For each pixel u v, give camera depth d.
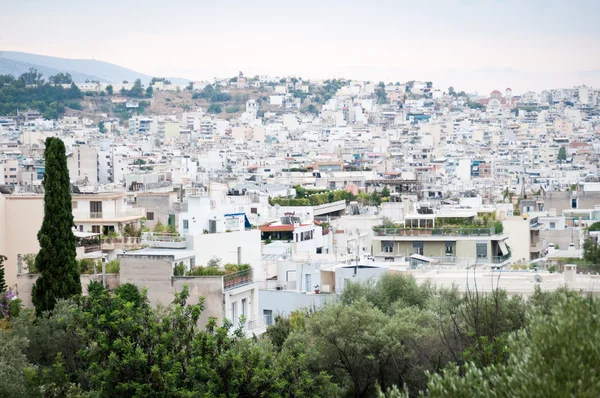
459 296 102.69
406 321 93.44
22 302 103.88
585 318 58.47
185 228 143.38
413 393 86.44
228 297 98.75
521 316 84.38
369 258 148.12
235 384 81.00
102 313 86.12
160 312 90.50
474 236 159.50
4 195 131.12
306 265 131.25
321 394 84.00
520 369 57.62
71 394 78.62
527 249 186.25
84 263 107.75
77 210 158.88
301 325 100.94
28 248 122.75
